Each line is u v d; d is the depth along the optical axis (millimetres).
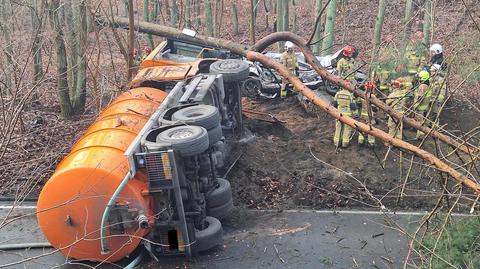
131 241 6328
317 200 8305
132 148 6086
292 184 8711
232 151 9312
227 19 23234
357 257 6750
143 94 8320
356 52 10953
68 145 9695
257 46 10531
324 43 13477
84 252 6449
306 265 6613
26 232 7551
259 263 6664
